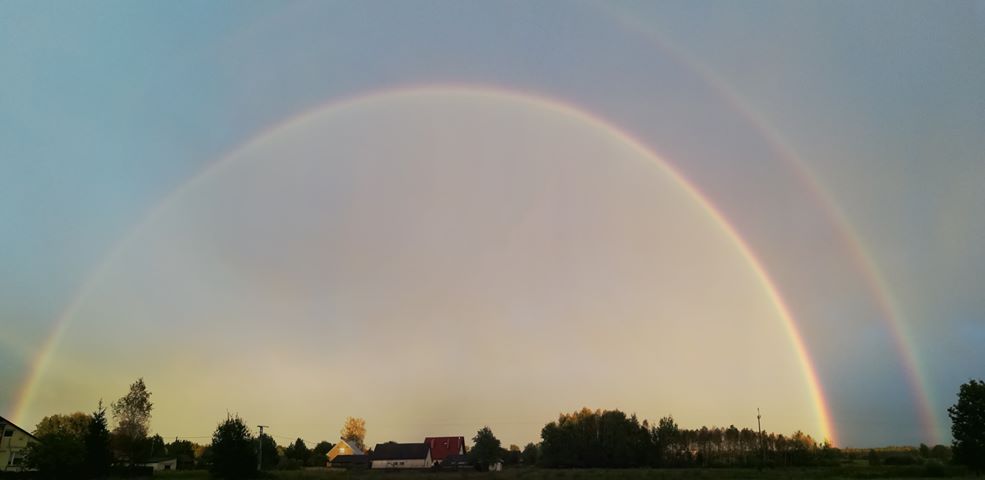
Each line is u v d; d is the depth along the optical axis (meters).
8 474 51.66
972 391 61.69
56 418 89.69
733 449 102.31
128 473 59.47
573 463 102.44
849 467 80.50
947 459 92.88
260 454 78.88
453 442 144.50
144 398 80.38
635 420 105.25
